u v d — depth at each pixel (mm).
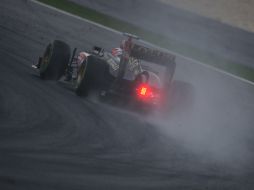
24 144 28984
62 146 30656
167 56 43719
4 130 30750
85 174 26594
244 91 78812
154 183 28172
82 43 77375
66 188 23891
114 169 28734
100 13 102625
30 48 64438
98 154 31000
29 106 37719
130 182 27281
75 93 45062
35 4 93188
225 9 129750
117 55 47625
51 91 44000
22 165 25188
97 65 44062
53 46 48219
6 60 53219
